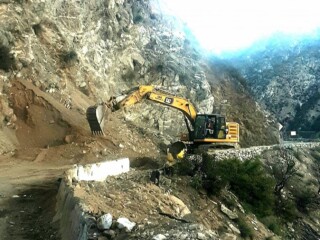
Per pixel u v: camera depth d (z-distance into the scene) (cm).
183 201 1900
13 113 2655
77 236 865
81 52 3725
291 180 3975
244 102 6469
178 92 4900
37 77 2992
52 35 3409
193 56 6228
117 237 779
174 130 4384
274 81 13412
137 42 4762
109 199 1192
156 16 5556
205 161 2378
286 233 2827
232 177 2527
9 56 2803
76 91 3419
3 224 1110
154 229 805
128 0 4916
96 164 1617
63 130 2709
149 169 2314
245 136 5903
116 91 4184
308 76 13462
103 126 2766
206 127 2961
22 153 2394
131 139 3084
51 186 1541
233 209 2214
